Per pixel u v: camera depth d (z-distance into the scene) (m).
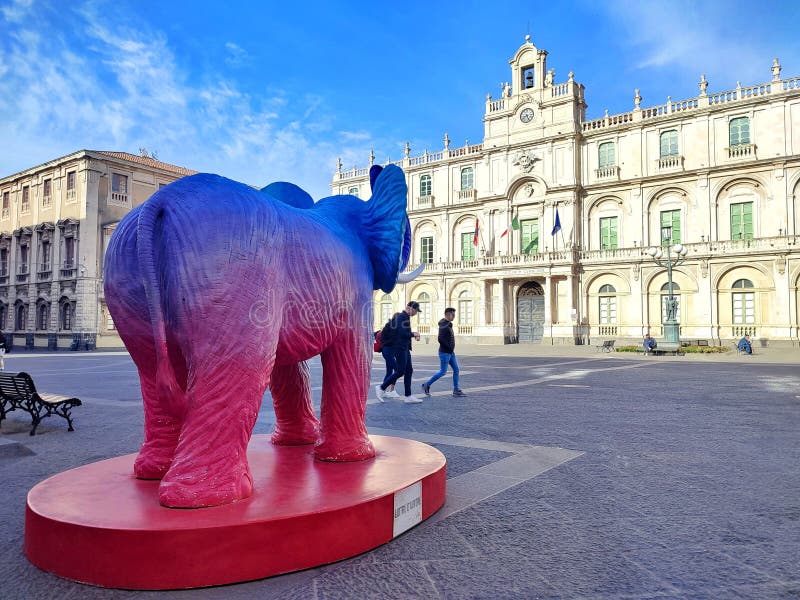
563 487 4.42
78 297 34.75
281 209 3.30
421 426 7.25
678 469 5.01
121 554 2.57
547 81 39.81
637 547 3.19
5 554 3.06
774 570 2.89
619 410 8.68
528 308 39.88
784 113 32.41
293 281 3.24
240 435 2.96
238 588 2.61
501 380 13.91
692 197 34.75
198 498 2.84
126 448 6.12
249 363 2.88
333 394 3.94
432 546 3.17
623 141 37.22
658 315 34.97
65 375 15.75
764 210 32.66
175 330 2.84
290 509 2.87
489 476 4.75
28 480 4.82
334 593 2.59
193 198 2.88
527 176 39.41
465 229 43.41
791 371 16.67
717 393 11.01
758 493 4.26
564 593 2.63
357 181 48.22
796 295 31.17
